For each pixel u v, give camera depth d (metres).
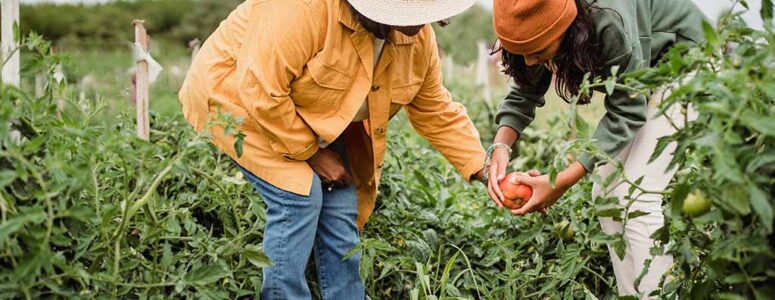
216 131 2.85
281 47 2.61
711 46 2.06
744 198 1.90
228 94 2.81
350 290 3.07
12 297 2.16
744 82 1.93
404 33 2.69
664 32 2.85
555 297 3.19
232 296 3.03
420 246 3.29
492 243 3.29
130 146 2.32
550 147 5.11
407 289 3.40
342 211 2.99
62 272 2.35
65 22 14.66
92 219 2.22
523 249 3.49
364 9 2.56
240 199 3.20
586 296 3.06
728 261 2.06
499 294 3.22
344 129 2.80
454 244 3.54
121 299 2.48
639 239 2.98
